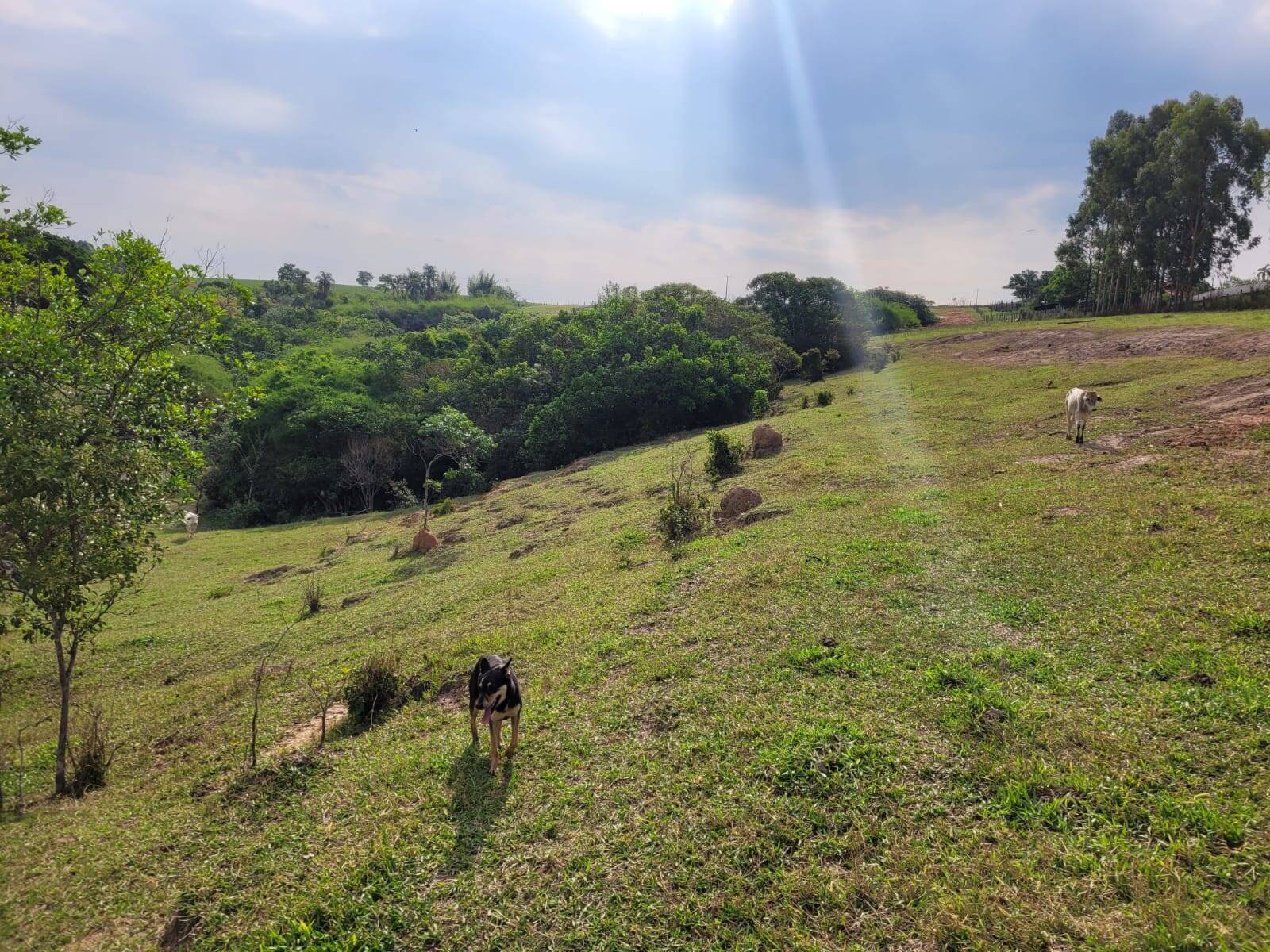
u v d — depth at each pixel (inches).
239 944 197.6
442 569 787.4
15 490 307.3
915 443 813.9
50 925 216.8
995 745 220.1
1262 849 162.9
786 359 2073.1
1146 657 254.1
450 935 188.7
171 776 336.5
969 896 167.6
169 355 404.2
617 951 174.7
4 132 400.2
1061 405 864.3
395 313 4340.6
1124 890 161.3
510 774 264.2
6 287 384.2
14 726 475.5
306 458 1819.6
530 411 1855.3
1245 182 1834.4
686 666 329.7
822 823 203.6
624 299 2162.9
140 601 885.2
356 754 314.8
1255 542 329.1
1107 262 2210.9
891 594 359.3
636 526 713.0
